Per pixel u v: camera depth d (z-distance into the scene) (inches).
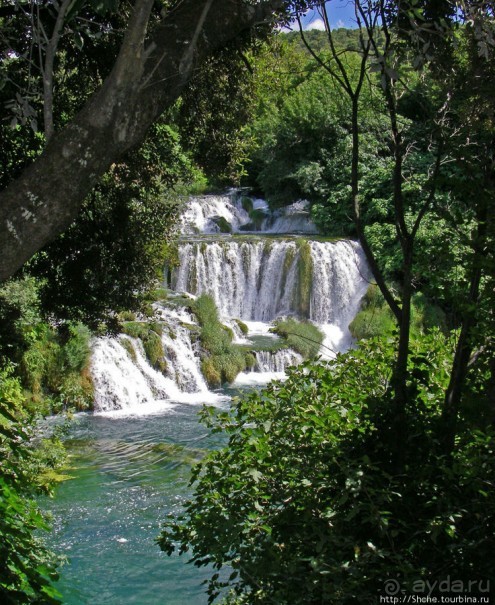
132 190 452.8
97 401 672.4
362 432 191.2
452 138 200.2
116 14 363.6
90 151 165.8
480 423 187.3
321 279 949.2
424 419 188.4
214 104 426.6
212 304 853.2
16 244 162.1
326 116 1145.4
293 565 159.0
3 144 395.9
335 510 173.3
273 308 964.0
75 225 442.6
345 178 1093.1
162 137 448.8
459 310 187.5
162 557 376.2
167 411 680.4
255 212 1199.6
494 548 158.1
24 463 323.6
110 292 459.2
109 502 443.8
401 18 215.2
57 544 385.4
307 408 202.7
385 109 252.4
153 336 749.3
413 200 800.3
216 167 461.7
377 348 243.1
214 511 188.2
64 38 370.9
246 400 223.0
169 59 182.5
